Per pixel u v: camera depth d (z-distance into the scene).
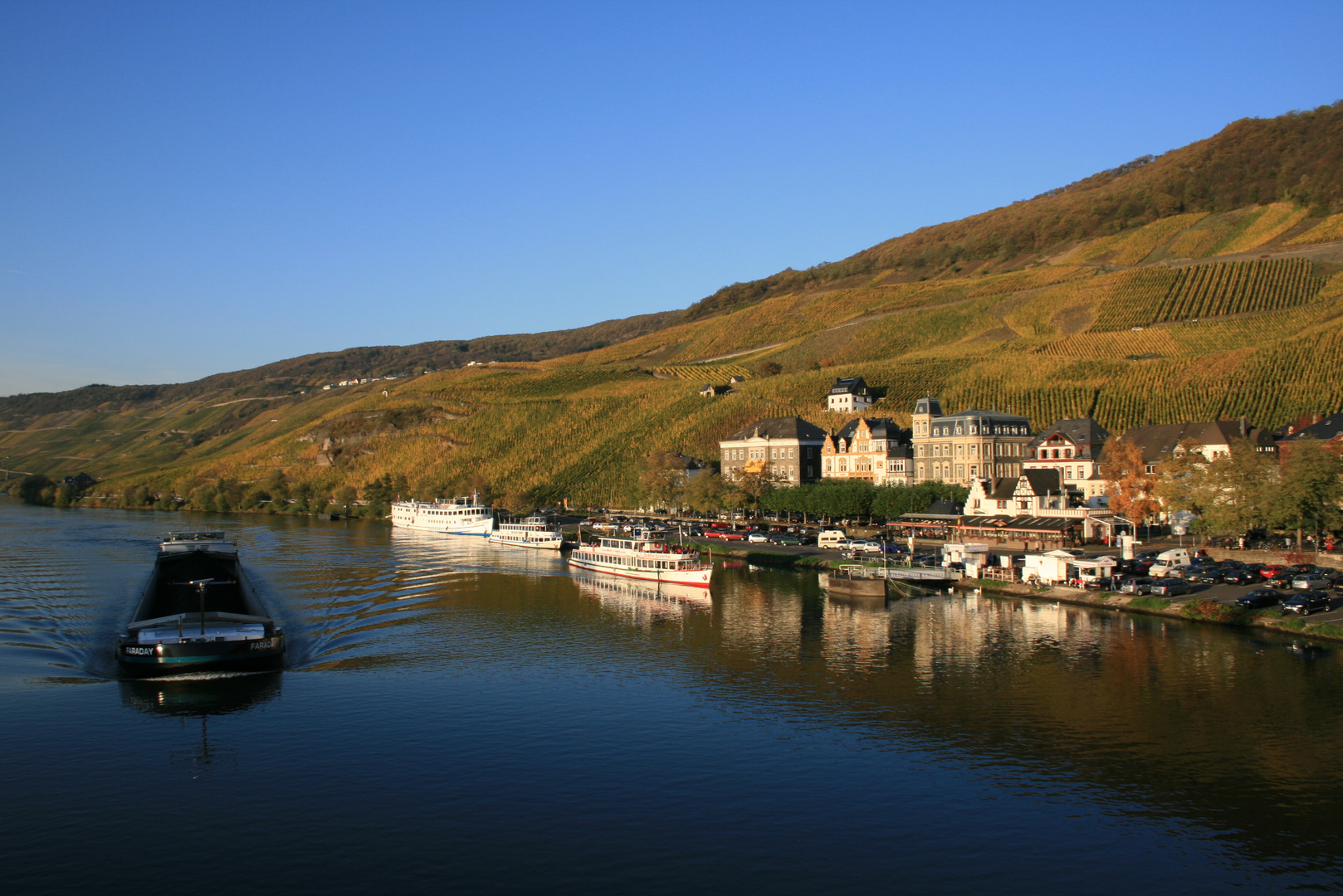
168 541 148.75
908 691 81.88
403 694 82.69
